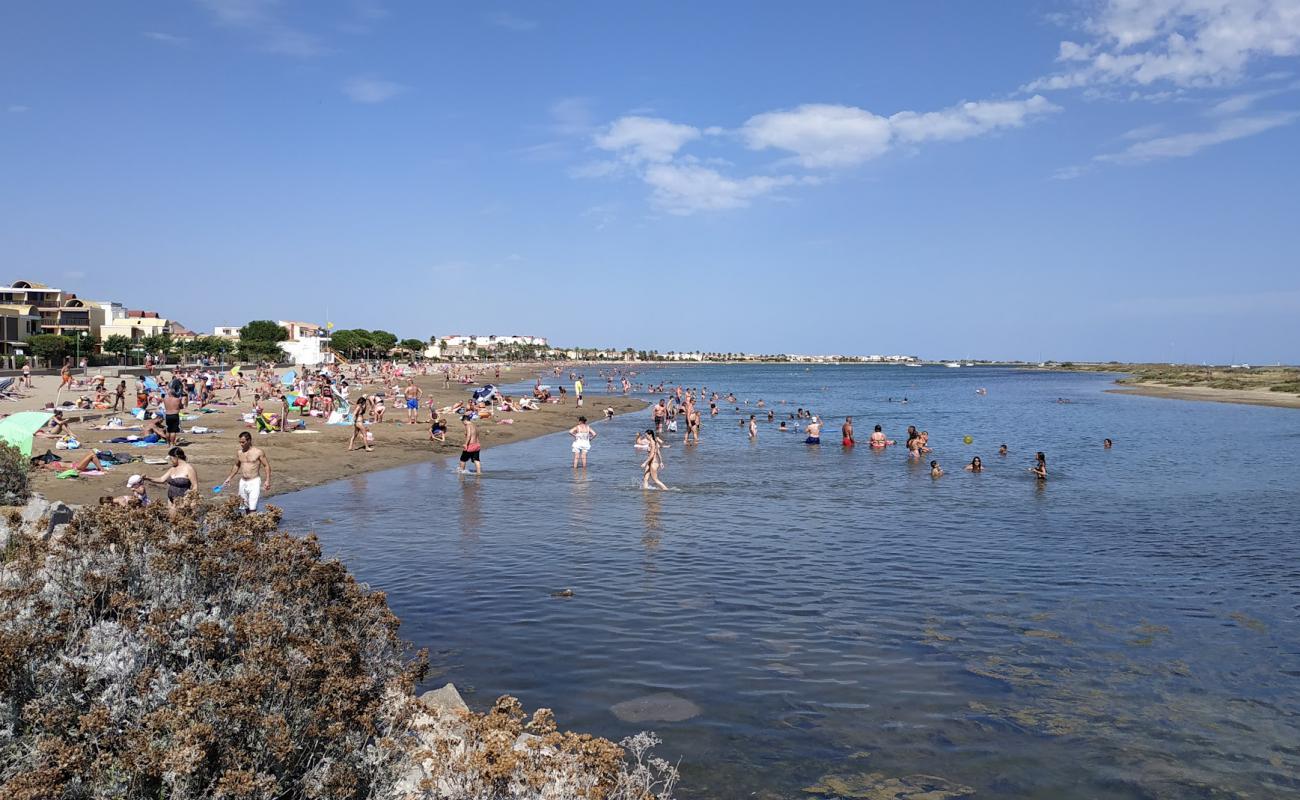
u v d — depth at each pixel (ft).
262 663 18.07
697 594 46.65
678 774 25.64
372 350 619.67
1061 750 28.07
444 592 46.42
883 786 25.43
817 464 113.19
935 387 462.60
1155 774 26.48
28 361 232.32
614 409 233.14
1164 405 282.36
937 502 80.79
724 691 32.76
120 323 400.06
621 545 59.31
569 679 33.76
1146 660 36.83
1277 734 29.53
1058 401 312.29
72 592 20.21
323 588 24.29
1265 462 118.32
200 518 26.14
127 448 95.61
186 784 14.79
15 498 51.60
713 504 78.28
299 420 138.10
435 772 17.38
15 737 15.49
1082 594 47.37
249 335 490.49
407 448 118.73
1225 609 44.70
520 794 16.79
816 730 29.32
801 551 58.03
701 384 488.02
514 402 217.56
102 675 17.10
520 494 82.69
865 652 37.47
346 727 18.34
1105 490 89.86
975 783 25.75
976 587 48.75
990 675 34.81
